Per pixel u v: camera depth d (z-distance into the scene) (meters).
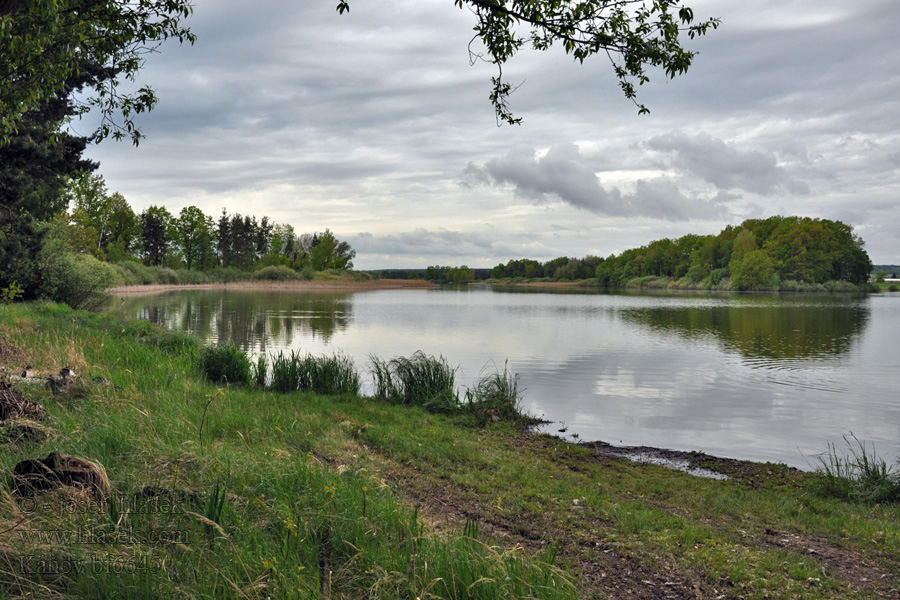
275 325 32.59
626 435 11.50
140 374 11.70
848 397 15.29
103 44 9.02
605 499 7.38
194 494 4.89
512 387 15.90
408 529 4.84
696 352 23.80
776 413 13.44
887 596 4.91
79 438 6.28
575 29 7.47
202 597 3.51
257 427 8.38
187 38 8.90
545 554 5.21
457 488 7.31
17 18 7.46
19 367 10.70
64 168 20.12
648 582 4.96
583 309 54.00
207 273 102.81
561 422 12.49
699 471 9.30
